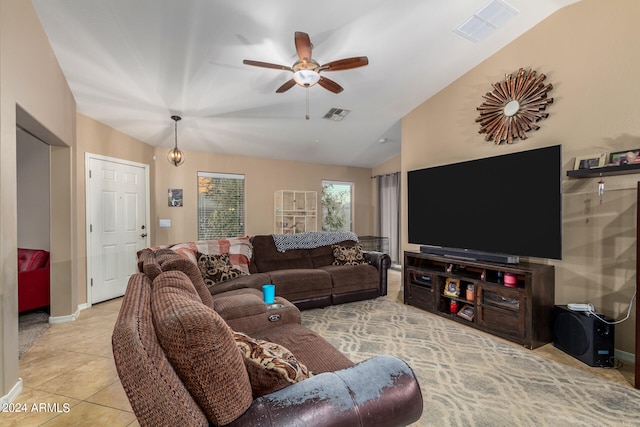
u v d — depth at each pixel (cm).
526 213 283
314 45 293
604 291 254
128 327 76
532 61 301
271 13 245
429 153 414
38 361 244
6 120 195
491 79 338
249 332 198
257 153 594
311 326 312
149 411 68
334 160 670
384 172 701
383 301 405
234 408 82
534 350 257
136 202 470
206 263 338
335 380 102
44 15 238
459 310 338
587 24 264
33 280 343
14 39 205
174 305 90
